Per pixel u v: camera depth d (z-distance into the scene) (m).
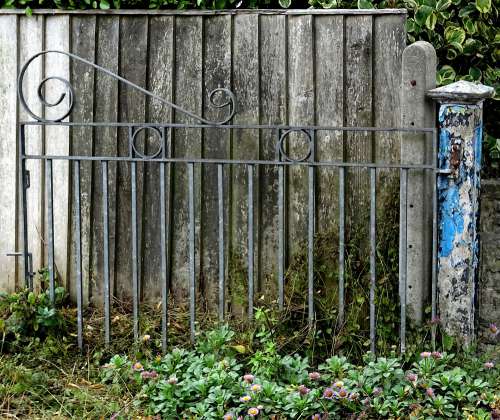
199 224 5.10
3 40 5.17
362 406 4.12
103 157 4.72
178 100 5.06
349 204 4.90
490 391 4.20
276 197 4.99
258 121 4.98
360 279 4.86
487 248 5.14
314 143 4.79
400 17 4.79
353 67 4.86
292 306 4.85
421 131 4.57
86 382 4.55
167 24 5.05
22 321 4.74
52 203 4.83
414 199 4.61
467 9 5.36
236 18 4.98
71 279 5.22
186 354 4.56
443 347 4.57
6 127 5.20
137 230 5.13
